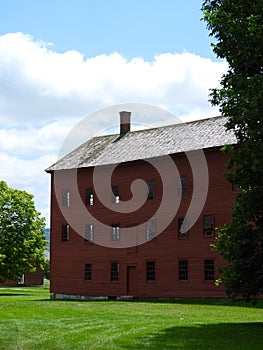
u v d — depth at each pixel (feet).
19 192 217.97
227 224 79.10
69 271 175.11
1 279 210.79
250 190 73.51
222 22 74.23
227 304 127.85
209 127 159.53
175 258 152.05
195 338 67.05
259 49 71.82
